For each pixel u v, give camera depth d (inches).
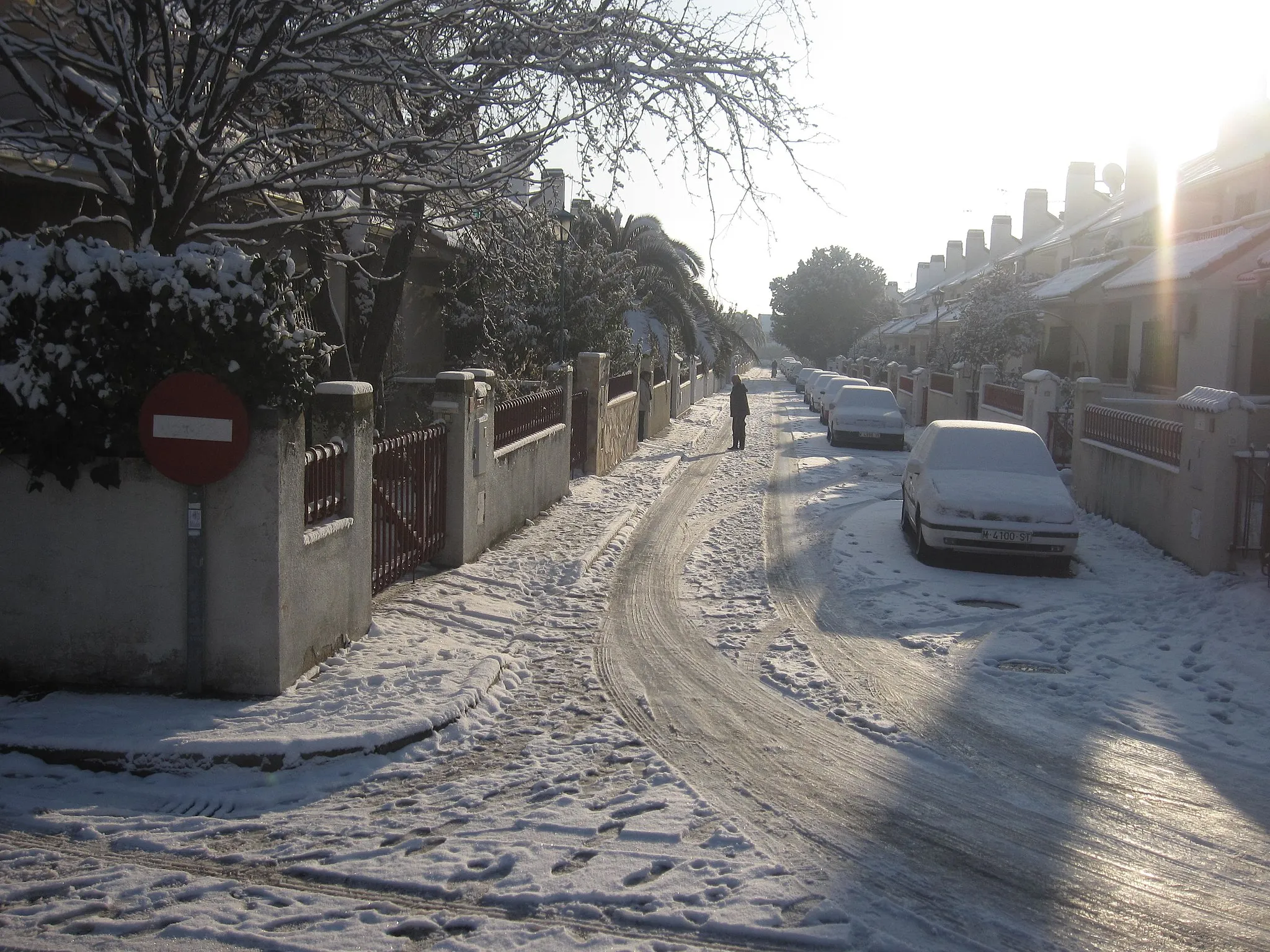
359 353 584.1
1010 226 2300.7
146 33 322.0
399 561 399.2
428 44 338.6
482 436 473.1
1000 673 331.6
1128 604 421.4
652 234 1336.1
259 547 263.0
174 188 327.3
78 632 267.0
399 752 246.5
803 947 167.2
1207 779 246.8
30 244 258.8
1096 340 1205.7
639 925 171.9
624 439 954.1
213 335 251.1
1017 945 170.6
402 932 168.4
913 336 2390.5
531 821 210.8
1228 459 449.1
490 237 437.7
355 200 490.0
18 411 255.6
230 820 209.3
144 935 165.2
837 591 447.2
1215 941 173.9
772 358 5713.6
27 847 196.1
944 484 505.4
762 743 264.7
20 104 397.4
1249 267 820.0
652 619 394.6
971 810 226.4
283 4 297.1
